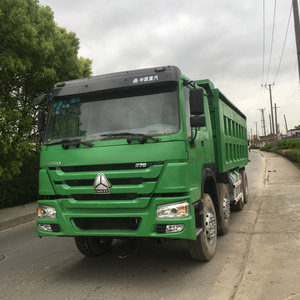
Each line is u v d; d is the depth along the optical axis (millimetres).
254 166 27719
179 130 4367
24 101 11844
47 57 10680
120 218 4500
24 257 6078
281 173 19938
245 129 11703
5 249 6770
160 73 4559
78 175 4531
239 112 10047
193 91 4531
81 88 4895
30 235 8031
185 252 5812
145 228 4273
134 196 4336
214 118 6637
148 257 5625
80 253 6105
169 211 4207
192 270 4867
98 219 4605
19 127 10633
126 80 4676
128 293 4156
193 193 4551
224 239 6438
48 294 4266
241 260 5207
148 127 4496
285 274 4445
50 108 5082
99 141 4512
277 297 3766
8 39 9484
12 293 4363
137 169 4316
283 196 11438
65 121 4898
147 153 4293
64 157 4637
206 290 4129
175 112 4465
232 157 8320
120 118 4660
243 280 4340
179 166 4254
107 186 4371
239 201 9141
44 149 4816
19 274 5129
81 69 13203
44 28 10656
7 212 10742
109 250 6195
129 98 4719
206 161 5516
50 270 5246
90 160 4496
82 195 4570
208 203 5348
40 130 5281
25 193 12430
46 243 7047
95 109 4816
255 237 6465
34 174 14359
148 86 4668
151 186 4246
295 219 7703
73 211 4605
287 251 5438
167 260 5402
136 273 4871
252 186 15266
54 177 4672
